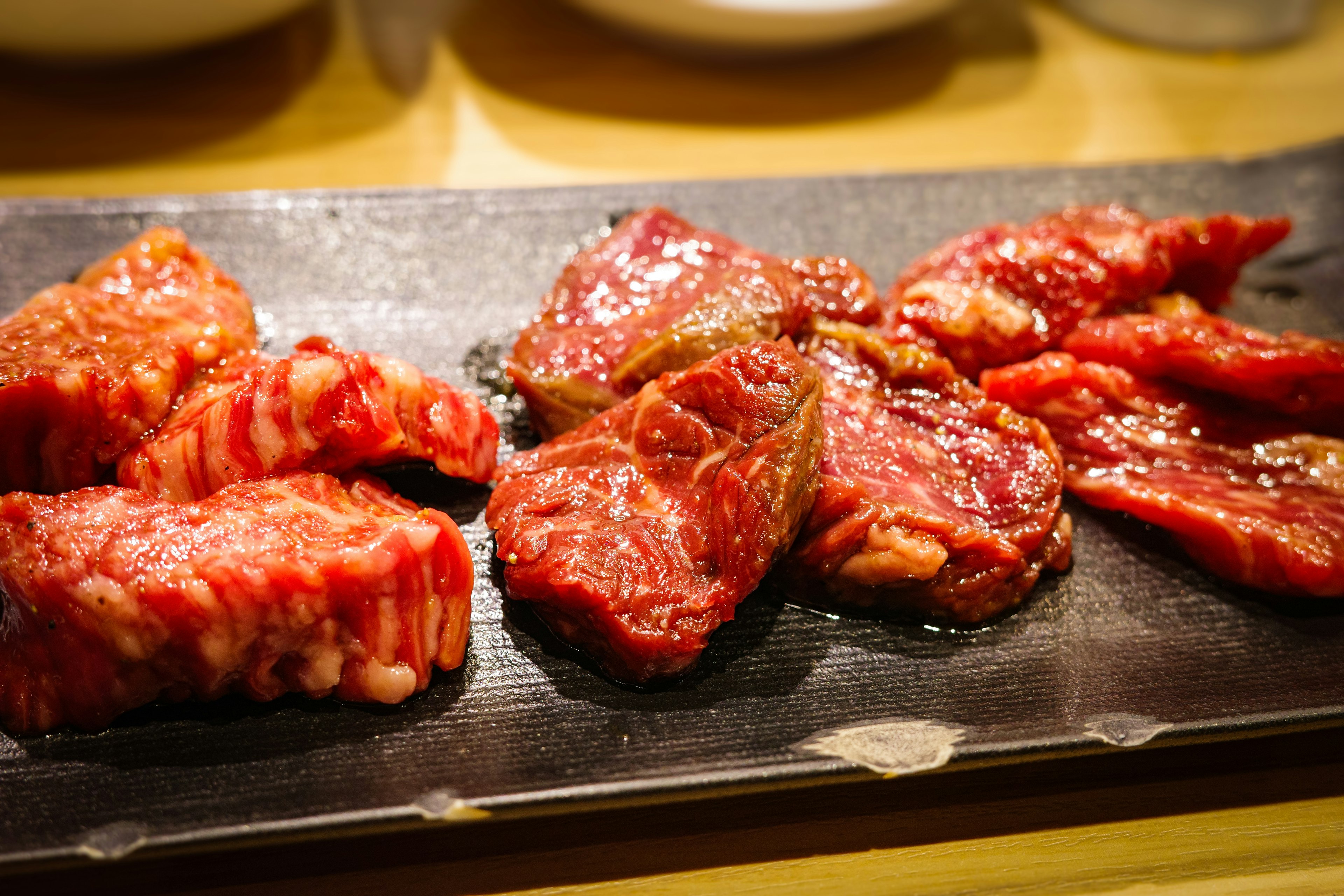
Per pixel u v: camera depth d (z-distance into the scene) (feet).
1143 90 1.42
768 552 0.87
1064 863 0.86
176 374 0.91
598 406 0.96
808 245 1.16
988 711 0.89
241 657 0.84
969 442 0.96
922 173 1.23
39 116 1.24
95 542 0.83
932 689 0.90
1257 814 0.89
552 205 1.15
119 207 1.11
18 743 0.85
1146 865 0.87
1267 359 0.97
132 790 0.83
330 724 0.86
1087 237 1.05
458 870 0.84
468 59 1.36
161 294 0.97
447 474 0.96
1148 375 1.01
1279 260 1.20
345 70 1.33
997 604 0.93
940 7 1.31
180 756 0.85
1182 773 0.90
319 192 1.13
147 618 0.82
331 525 0.86
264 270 1.09
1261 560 0.94
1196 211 1.24
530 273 1.11
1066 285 1.03
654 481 0.91
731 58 1.36
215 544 0.83
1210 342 0.98
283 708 0.87
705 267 1.03
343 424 0.89
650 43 1.36
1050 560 0.95
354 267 1.10
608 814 0.87
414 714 0.87
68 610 0.82
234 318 0.97
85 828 0.82
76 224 1.10
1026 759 0.87
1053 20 1.53
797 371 0.90
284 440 0.88
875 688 0.90
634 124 1.31
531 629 0.91
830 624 0.93
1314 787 0.90
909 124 1.35
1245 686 0.92
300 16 1.37
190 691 0.86
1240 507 0.96
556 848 0.85
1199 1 1.49
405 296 1.09
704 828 0.87
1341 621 0.95
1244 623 0.95
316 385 0.88
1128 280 1.03
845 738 0.87
